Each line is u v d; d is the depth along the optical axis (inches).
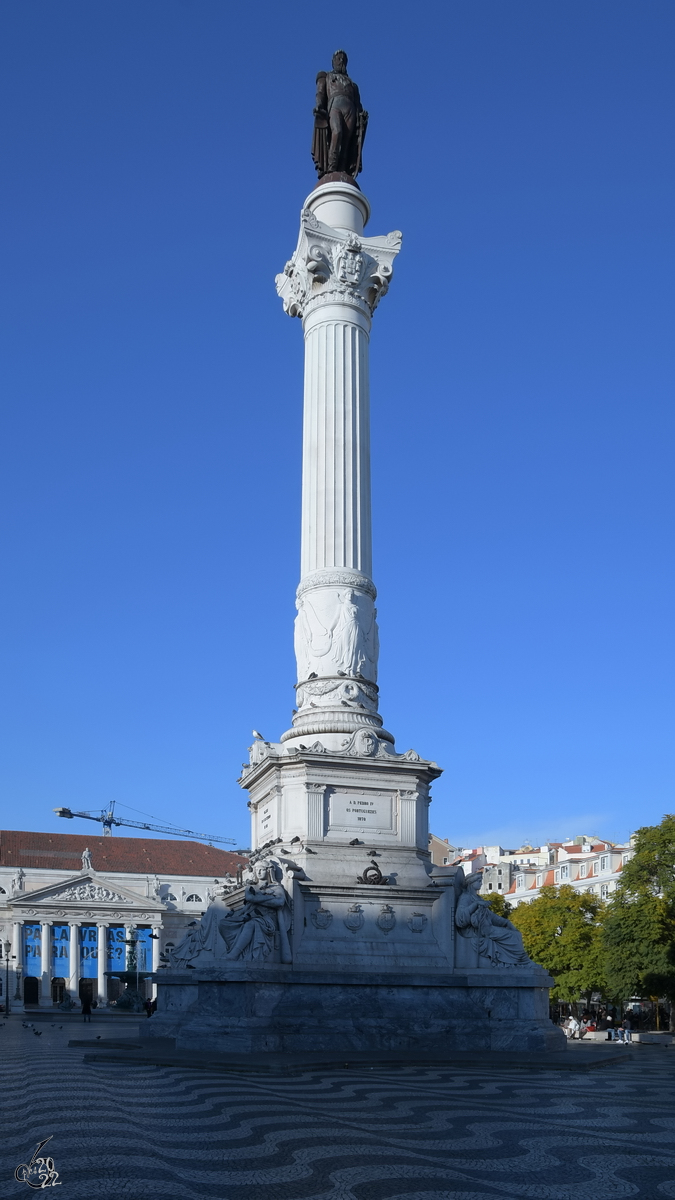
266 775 1034.7
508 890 4153.5
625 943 1990.7
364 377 1160.2
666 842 2010.3
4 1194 324.2
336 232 1182.3
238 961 861.2
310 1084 636.1
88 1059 788.6
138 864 4276.6
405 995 883.4
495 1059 809.5
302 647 1091.9
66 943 4052.7
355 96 1284.4
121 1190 331.0
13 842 4227.4
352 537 1104.2
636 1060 975.0
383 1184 354.0
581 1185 361.7
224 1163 381.7
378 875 961.5
